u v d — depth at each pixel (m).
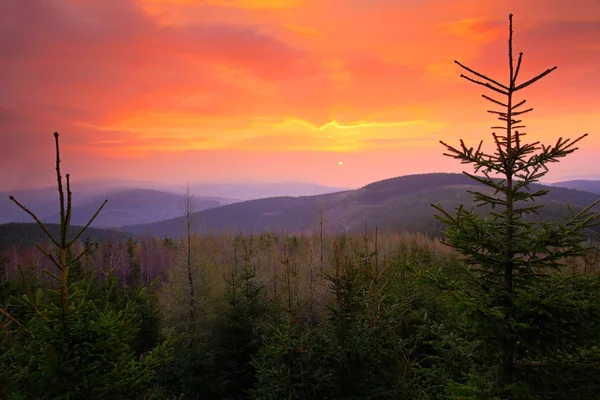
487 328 4.97
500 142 5.31
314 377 8.06
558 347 5.01
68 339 5.02
